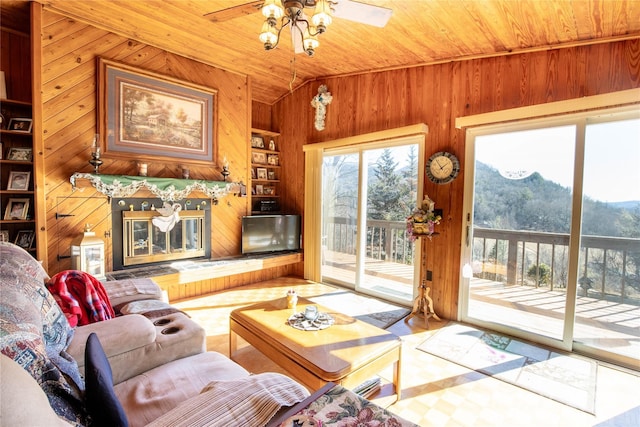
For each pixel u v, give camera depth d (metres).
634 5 1.83
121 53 3.21
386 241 3.74
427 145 3.27
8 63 2.86
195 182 3.58
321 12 1.57
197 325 1.77
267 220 4.30
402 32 2.67
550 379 2.12
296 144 4.68
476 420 1.75
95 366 0.95
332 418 0.99
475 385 2.06
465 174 3.01
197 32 3.15
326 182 4.38
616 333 2.32
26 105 2.89
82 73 2.99
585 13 1.98
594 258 2.40
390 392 1.97
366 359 1.67
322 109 4.21
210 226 3.93
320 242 4.41
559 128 2.52
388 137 3.53
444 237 3.17
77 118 2.98
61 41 2.86
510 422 1.73
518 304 2.78
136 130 3.32
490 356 2.41
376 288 3.85
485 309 2.97
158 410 1.21
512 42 2.54
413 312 3.15
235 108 4.14
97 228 3.10
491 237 2.91
